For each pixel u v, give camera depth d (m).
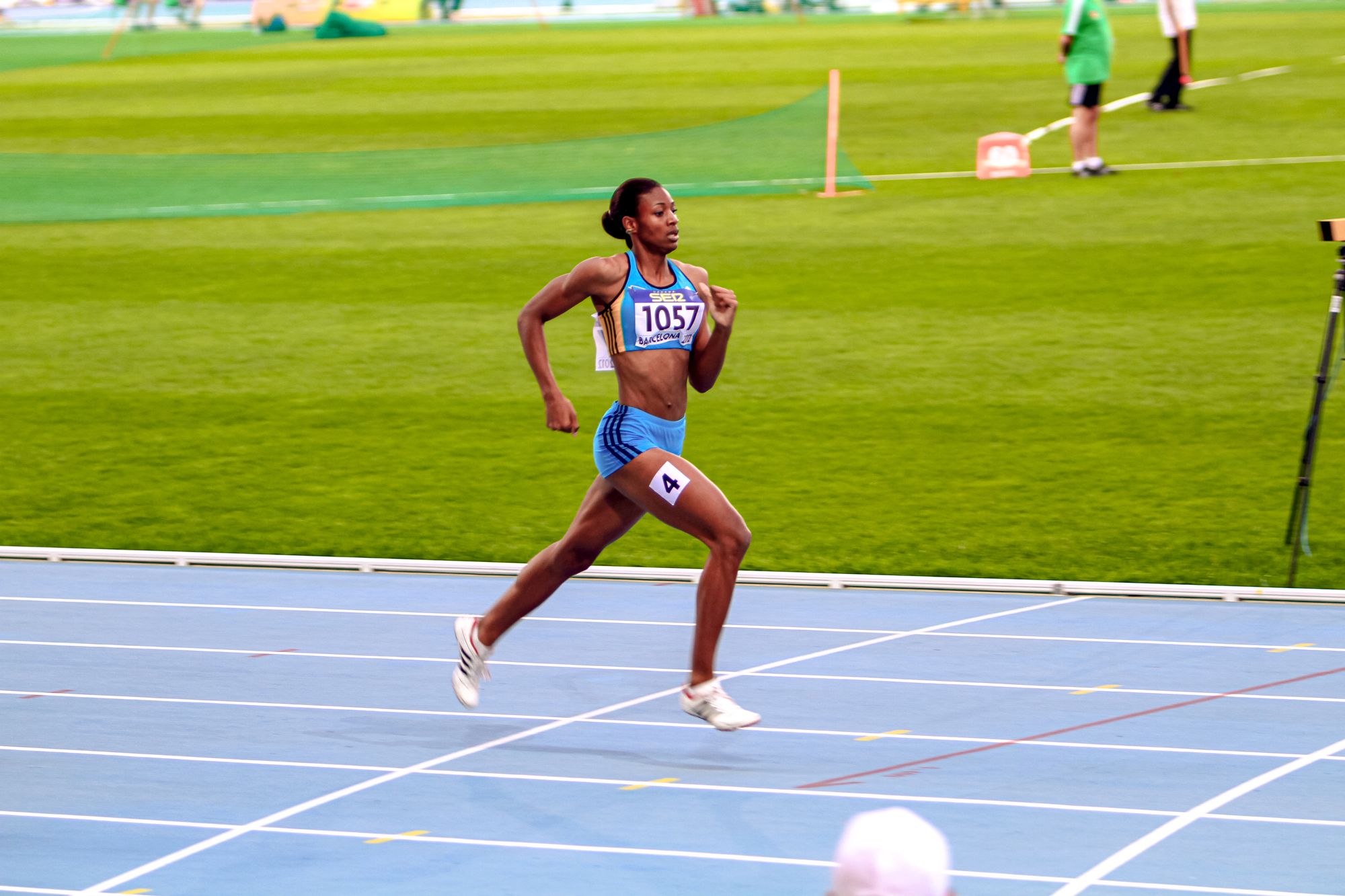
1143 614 19.72
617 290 14.98
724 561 14.80
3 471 28.48
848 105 70.31
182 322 39.56
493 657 18.36
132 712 16.41
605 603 20.75
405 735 15.65
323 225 50.94
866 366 33.62
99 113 78.75
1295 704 16.12
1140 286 39.00
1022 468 27.02
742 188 53.28
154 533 24.77
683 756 14.95
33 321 40.12
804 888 11.86
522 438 29.83
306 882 12.06
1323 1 134.12
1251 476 26.17
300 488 27.09
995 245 43.62
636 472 14.86
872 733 15.50
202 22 167.00
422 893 11.84
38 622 19.98
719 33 123.00
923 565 22.28
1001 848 12.54
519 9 178.38
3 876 12.20
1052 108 66.25
